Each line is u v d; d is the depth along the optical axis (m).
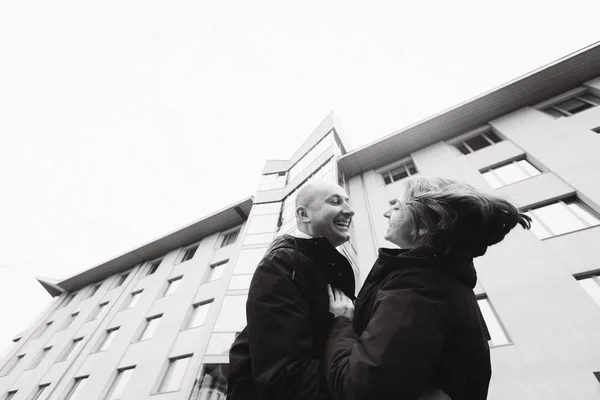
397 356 0.64
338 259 1.27
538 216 7.59
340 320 0.98
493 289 6.52
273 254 1.14
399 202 1.23
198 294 12.84
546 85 11.60
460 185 1.04
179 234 18.23
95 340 13.55
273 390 0.75
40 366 14.12
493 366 5.41
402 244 1.15
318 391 0.74
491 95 12.05
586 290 5.76
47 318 18.97
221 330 9.94
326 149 14.59
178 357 10.27
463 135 12.45
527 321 5.70
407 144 13.38
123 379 10.74
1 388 14.30
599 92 10.20
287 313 0.89
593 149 8.00
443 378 0.78
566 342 5.11
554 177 8.11
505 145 10.41
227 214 17.20
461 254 0.92
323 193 1.62
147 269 18.06
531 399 4.79
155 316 13.13
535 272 6.36
